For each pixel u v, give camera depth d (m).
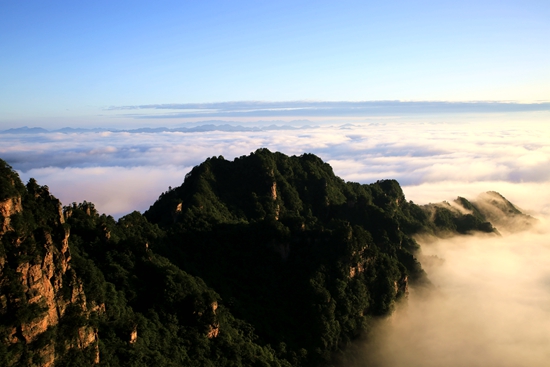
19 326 65.75
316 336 111.94
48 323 70.12
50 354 67.88
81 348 73.00
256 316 113.44
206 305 98.25
